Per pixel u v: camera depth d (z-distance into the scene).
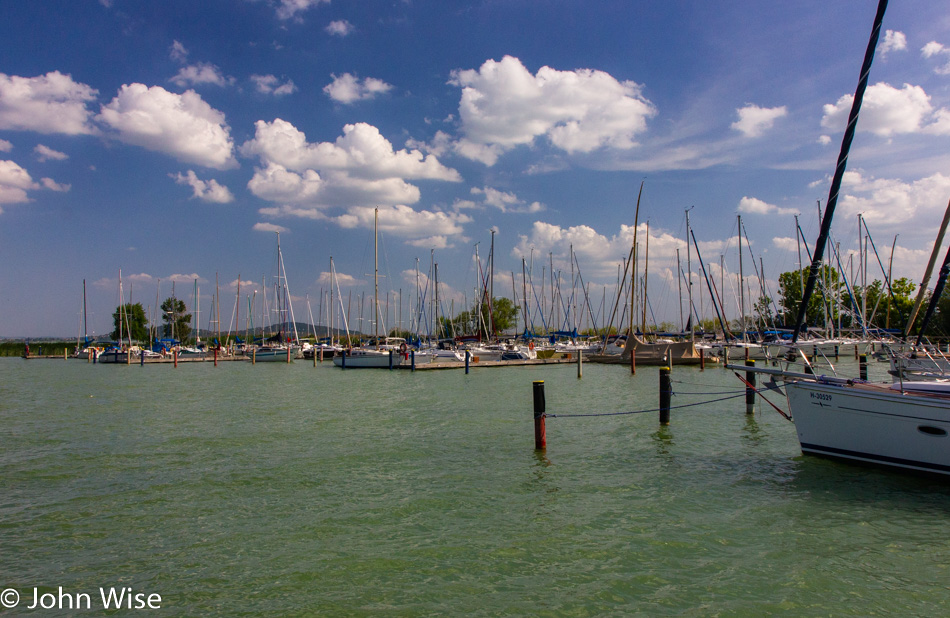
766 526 11.07
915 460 13.26
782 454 16.66
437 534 10.90
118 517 12.11
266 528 11.36
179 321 130.75
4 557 10.16
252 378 51.16
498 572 9.27
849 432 14.28
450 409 27.58
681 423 22.00
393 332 95.62
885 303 65.69
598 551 10.02
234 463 16.61
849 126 14.79
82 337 104.06
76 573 9.51
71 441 20.17
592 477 14.60
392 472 15.38
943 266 15.51
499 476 14.82
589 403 28.81
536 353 64.44
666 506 12.28
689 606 8.14
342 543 10.54
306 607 8.28
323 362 79.12
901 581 8.82
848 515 11.57
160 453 18.06
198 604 8.45
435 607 8.22
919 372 14.99
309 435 20.89
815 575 9.03
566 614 7.97
